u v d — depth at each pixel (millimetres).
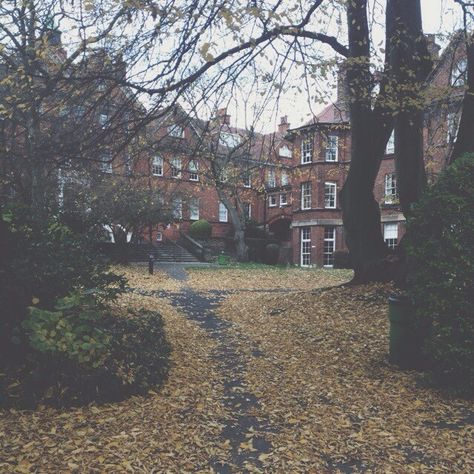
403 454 4207
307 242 35375
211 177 14242
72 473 3580
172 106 7656
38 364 5027
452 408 5391
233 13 5734
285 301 13367
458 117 13344
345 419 5062
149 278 21922
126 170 13773
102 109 7930
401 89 9430
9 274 5395
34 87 7180
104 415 4797
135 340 6145
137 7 5895
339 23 9078
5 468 3582
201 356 7871
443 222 5918
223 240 40469
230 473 3818
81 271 5926
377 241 13461
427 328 6355
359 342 8539
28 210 5957
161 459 3936
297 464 3977
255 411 5309
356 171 13227
